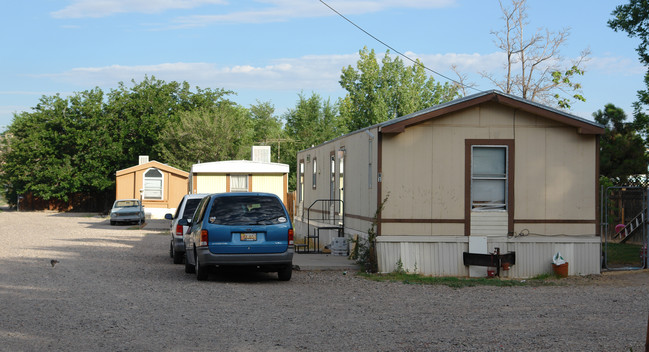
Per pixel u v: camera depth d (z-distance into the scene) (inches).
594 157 589.6
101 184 2092.8
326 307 382.3
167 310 362.9
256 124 2842.0
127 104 2188.7
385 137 580.7
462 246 581.9
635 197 864.3
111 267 593.0
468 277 572.1
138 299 402.9
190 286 469.7
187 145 2105.1
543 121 587.8
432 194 581.9
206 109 2260.1
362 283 508.4
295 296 428.1
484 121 584.7
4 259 649.0
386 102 2194.9
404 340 285.6
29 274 526.6
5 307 366.6
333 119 2598.4
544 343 277.4
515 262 579.2
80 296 412.2
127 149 2213.3
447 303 405.4
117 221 1382.9
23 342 277.1
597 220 589.0
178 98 2391.7
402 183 580.4
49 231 1157.1
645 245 617.3
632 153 933.2
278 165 1301.7
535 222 585.6
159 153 2175.2
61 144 2144.4
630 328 314.0
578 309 380.8
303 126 2554.1
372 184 600.7
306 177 1023.6
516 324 327.0
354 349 268.1
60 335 292.4
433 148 582.9
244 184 1299.2
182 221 554.3
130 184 1690.5
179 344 276.4
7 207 2760.8
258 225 489.1
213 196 498.9
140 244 887.1
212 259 480.7
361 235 641.6
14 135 2257.6
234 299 409.1
